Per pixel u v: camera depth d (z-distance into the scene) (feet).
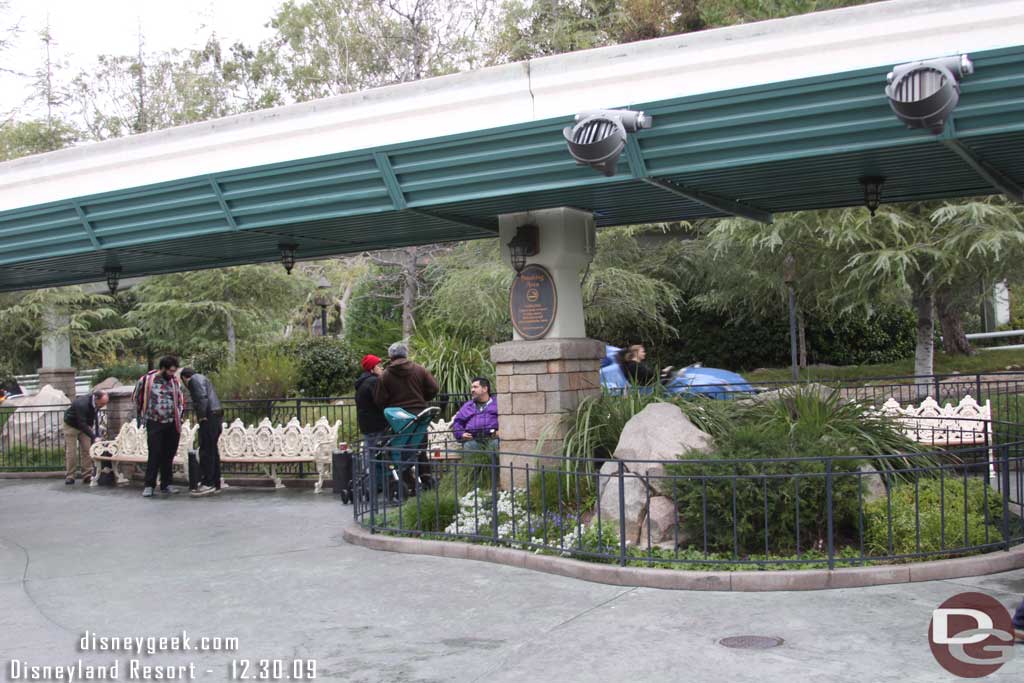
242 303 83.61
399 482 30.94
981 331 99.86
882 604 20.81
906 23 23.75
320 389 74.79
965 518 24.00
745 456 25.27
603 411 32.04
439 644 19.36
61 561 29.43
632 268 70.18
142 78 97.55
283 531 33.01
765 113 26.13
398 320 96.32
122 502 42.01
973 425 38.17
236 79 93.97
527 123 29.14
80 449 50.31
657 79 27.09
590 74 28.04
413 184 32.58
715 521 24.81
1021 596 21.02
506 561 26.20
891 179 32.14
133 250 42.06
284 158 33.58
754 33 25.70
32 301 75.92
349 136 32.40
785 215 54.54
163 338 92.02
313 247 44.62
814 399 31.50
